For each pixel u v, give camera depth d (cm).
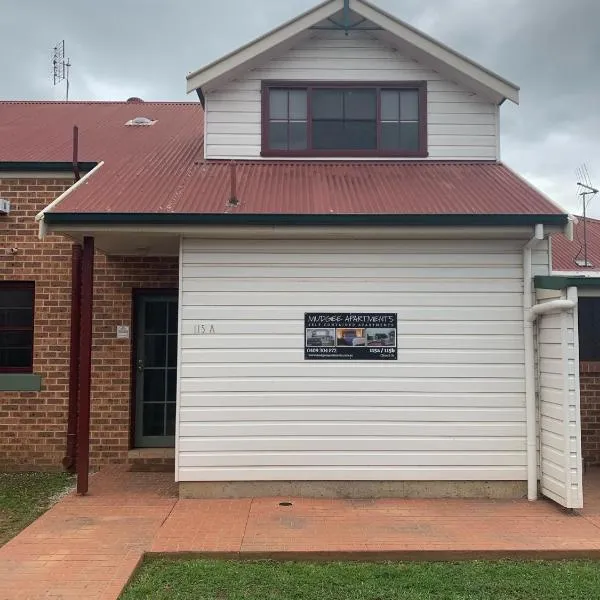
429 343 672
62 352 835
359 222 639
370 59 847
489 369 671
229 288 671
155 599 430
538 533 554
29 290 857
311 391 664
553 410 640
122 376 832
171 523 578
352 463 660
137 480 745
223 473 656
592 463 849
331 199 685
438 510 618
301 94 849
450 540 532
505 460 665
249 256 674
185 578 464
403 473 660
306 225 644
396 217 637
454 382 669
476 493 663
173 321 866
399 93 852
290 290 673
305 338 669
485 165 827
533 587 450
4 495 698
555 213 639
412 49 830
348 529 561
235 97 841
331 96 849
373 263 677
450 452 663
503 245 680
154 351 862
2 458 823
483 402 668
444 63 817
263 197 690
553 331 641
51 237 845
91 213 627
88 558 497
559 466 626
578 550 512
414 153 834
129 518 595
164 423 855
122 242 730
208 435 657
